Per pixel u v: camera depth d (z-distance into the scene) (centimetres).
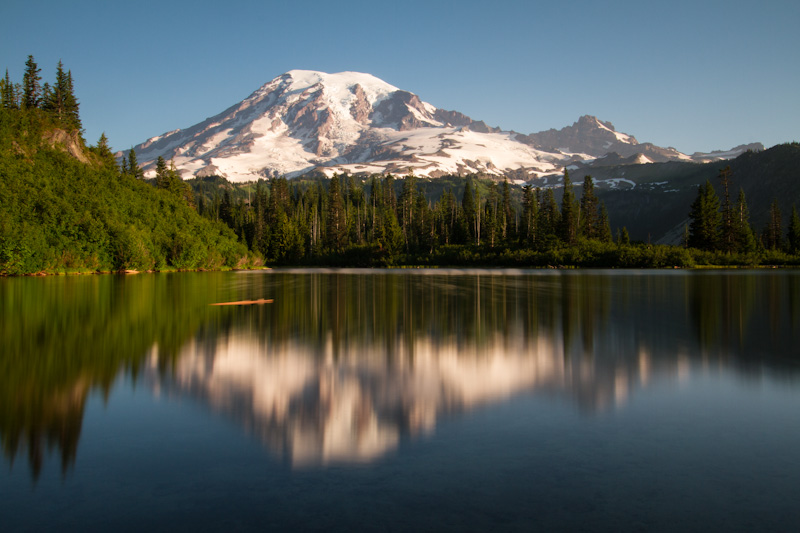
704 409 1112
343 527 644
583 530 637
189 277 7456
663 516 671
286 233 15175
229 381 1359
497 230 14775
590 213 14550
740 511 683
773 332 2180
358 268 12912
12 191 7956
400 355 1703
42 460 848
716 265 11206
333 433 970
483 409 1115
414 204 17262
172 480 775
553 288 4847
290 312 2950
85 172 10300
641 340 1984
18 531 640
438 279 6669
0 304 3338
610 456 857
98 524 657
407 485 756
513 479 774
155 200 11588
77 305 3294
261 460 847
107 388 1288
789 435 952
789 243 13738
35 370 1477
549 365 1554
